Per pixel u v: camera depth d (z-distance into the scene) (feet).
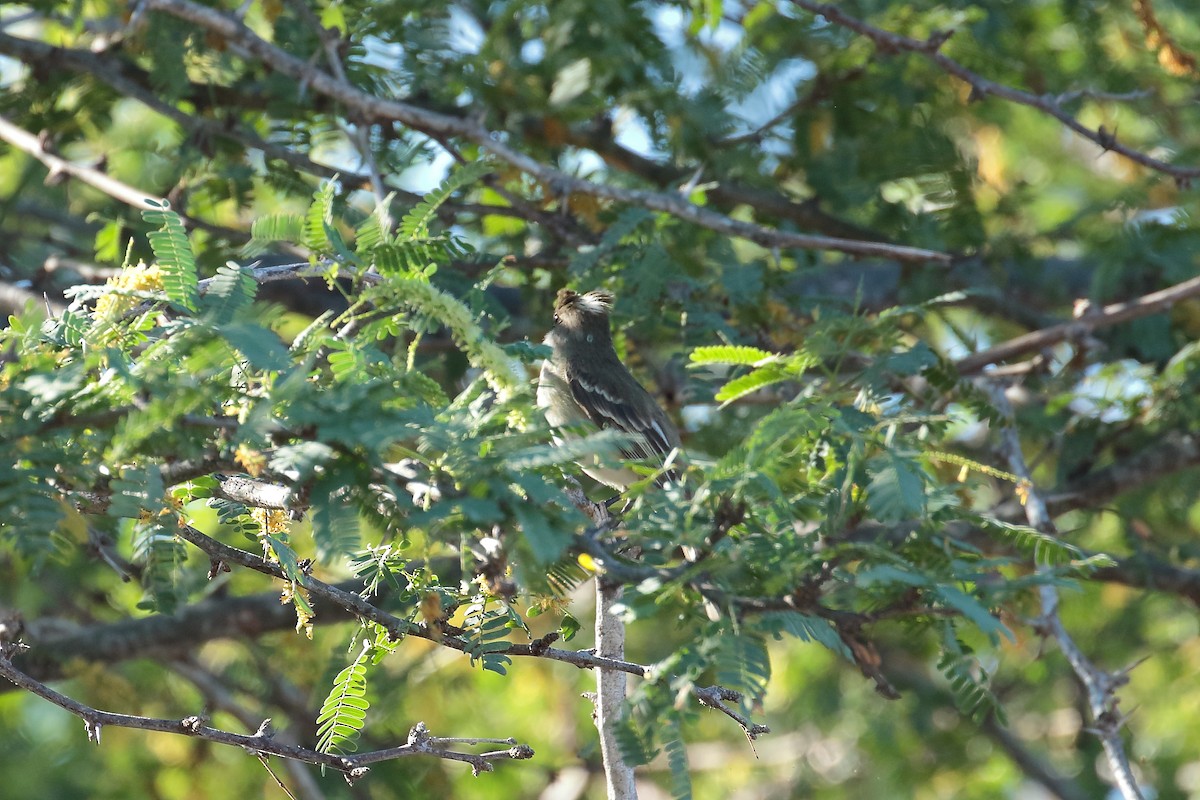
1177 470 43.78
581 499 25.23
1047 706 55.31
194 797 48.14
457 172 21.58
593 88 43.45
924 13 43.55
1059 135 59.52
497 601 21.07
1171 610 53.57
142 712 46.44
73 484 17.04
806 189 50.80
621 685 22.68
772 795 57.52
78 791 48.57
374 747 42.63
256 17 51.72
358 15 41.19
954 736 55.06
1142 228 45.21
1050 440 45.80
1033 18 48.01
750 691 15.81
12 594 47.93
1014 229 50.01
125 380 16.69
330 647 43.45
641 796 48.73
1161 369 48.65
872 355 30.60
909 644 50.67
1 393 16.90
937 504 18.71
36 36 50.88
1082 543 51.03
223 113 42.93
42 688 22.17
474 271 38.24
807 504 19.30
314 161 42.98
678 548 18.25
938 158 44.52
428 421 16.53
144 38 39.42
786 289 42.22
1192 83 46.65
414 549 21.22
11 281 42.19
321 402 16.30
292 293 47.60
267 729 22.29
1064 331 43.16
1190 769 54.34
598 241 40.29
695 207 36.35
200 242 42.57
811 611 16.93
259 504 20.65
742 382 24.34
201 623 42.14
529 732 52.24
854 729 55.31
